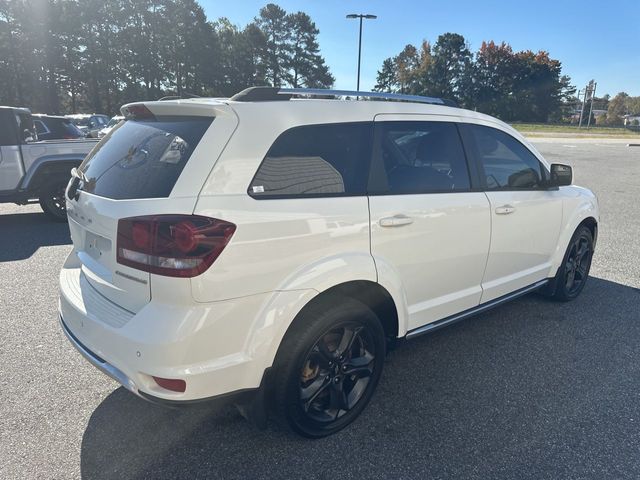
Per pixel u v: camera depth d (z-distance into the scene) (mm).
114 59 54375
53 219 7797
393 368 3371
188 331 1995
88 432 2645
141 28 56812
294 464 2406
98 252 2416
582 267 4656
